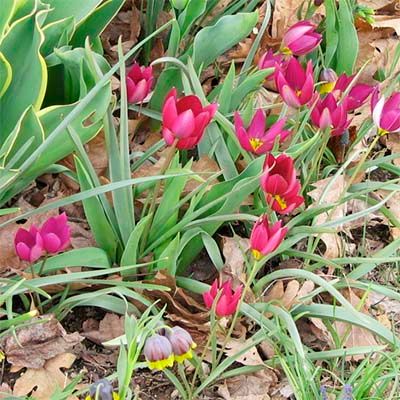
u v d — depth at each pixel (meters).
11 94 1.21
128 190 1.20
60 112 1.20
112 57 1.47
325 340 1.25
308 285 1.27
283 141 1.32
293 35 1.29
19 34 1.20
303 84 1.24
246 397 1.19
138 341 1.06
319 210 1.25
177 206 1.20
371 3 1.66
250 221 1.30
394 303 1.31
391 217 1.37
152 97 1.36
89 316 1.23
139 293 1.22
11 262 1.23
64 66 1.26
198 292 1.23
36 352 1.18
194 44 1.30
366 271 1.28
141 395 1.18
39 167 1.22
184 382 1.16
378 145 1.48
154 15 1.44
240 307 1.19
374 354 1.24
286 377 1.21
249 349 1.18
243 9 1.50
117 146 1.20
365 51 1.56
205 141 1.30
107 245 1.23
